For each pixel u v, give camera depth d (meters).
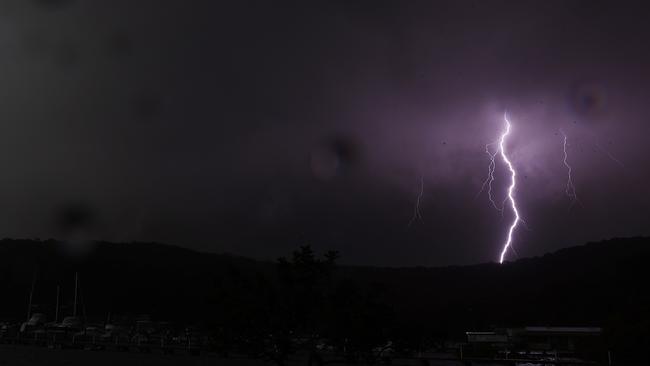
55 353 64.69
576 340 66.19
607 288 89.56
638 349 50.09
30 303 120.38
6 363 52.78
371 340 17.47
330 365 30.22
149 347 65.62
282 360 17.25
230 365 51.19
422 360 43.47
